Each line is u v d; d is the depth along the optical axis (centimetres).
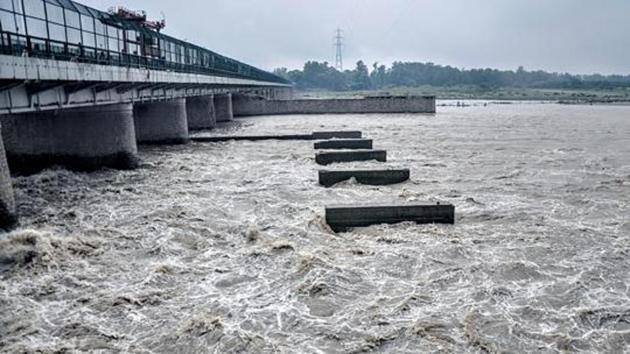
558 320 1572
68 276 1812
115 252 2056
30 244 2008
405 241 2205
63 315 1548
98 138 3675
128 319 1538
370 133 6938
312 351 1389
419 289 1752
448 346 1420
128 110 3834
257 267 1920
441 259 2012
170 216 2547
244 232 2325
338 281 1789
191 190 3167
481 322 1543
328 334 1471
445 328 1507
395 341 1442
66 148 3625
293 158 4419
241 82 8962
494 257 2044
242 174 3731
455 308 1627
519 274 1892
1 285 1725
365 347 1412
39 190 3075
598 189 3378
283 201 2917
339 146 4872
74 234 2222
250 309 1603
